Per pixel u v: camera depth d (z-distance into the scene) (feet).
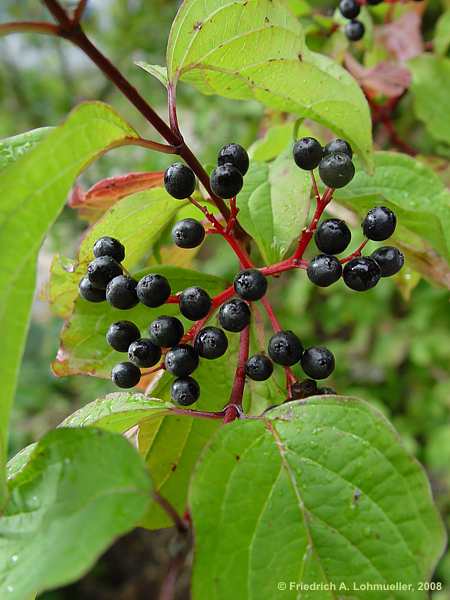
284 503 0.30
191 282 0.46
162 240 0.55
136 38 1.55
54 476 0.29
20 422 1.39
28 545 0.28
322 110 0.44
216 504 0.30
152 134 1.63
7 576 0.27
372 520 0.30
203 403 0.45
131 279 0.38
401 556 0.29
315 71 0.42
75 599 1.43
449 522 1.14
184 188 0.38
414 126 0.87
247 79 0.43
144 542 1.54
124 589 1.45
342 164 0.35
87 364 0.45
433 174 0.47
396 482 0.31
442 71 0.67
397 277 0.58
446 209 0.47
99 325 0.46
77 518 0.25
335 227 0.36
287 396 0.40
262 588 0.29
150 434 0.44
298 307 1.23
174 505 0.44
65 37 0.36
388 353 1.27
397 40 0.71
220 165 0.39
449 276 0.46
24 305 0.28
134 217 0.45
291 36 0.40
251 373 0.37
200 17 0.37
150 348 0.37
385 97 0.76
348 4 0.64
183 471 0.45
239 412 0.36
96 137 0.33
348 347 1.35
